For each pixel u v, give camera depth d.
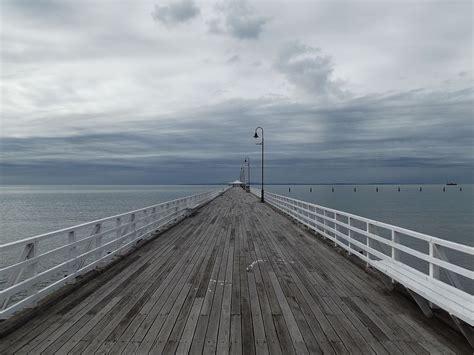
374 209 53.75
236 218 16.75
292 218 16.27
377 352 3.74
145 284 6.19
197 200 22.12
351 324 4.46
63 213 48.47
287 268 7.35
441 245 4.37
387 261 6.13
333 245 9.71
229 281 6.39
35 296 4.91
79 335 4.12
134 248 9.23
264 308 5.02
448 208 56.94
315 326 4.40
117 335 4.12
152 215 11.61
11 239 27.12
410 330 4.27
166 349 3.79
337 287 6.02
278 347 3.86
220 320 4.59
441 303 4.01
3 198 115.56
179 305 5.13
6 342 3.94
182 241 10.55
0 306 4.71
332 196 102.81
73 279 6.18
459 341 3.97
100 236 7.38
